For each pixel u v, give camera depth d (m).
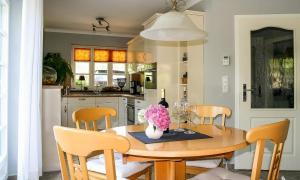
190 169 2.22
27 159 2.75
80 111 2.32
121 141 1.10
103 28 6.54
